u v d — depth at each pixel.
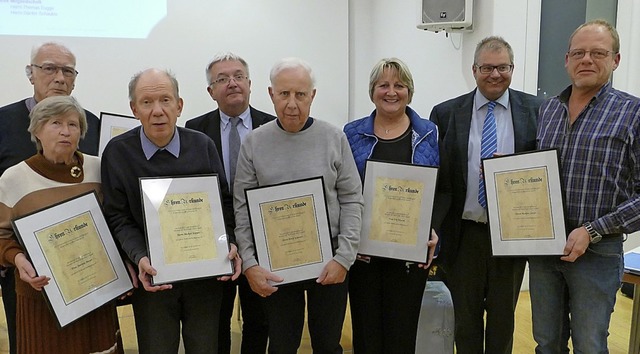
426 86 4.35
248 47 4.84
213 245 1.71
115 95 4.55
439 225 2.03
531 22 3.47
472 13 3.63
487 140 2.16
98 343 1.72
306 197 1.78
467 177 2.16
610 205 1.72
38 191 1.64
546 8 3.46
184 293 1.74
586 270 1.76
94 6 4.43
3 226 1.62
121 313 3.37
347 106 5.20
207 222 1.72
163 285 1.62
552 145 1.85
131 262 1.72
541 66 3.53
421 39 4.35
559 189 1.80
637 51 3.10
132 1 4.52
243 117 2.37
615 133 1.69
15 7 4.26
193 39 4.69
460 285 2.23
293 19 4.94
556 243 1.80
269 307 1.84
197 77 4.74
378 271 2.04
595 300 1.76
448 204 2.07
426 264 1.95
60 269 1.58
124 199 1.71
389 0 4.88
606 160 1.70
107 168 1.72
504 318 2.18
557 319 1.91
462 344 2.27
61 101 1.66
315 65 5.05
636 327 2.34
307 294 1.87
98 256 1.66
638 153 1.67
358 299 2.05
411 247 1.95
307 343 2.88
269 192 1.76
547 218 1.82
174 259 1.66
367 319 2.05
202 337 1.79
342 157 1.86
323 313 1.85
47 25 4.34
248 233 1.78
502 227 1.90
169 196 1.69
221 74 2.31
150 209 1.66
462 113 2.22
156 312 1.71
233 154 2.31
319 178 1.77
